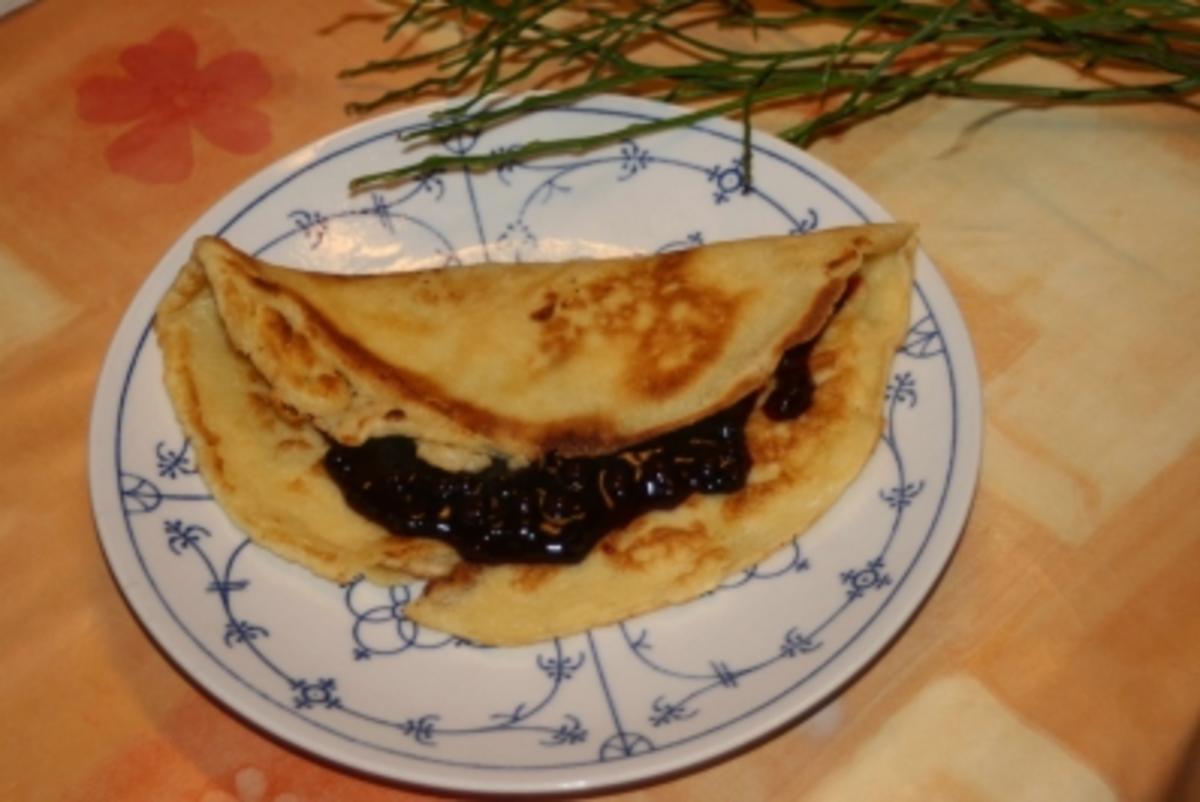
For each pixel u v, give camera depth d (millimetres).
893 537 457
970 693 448
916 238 502
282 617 453
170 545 461
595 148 538
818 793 434
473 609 458
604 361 488
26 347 525
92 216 557
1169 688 447
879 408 480
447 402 477
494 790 411
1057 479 490
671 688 437
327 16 610
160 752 447
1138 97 576
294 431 494
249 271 490
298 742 420
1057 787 432
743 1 593
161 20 607
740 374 481
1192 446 495
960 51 595
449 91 586
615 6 608
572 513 471
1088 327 523
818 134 573
